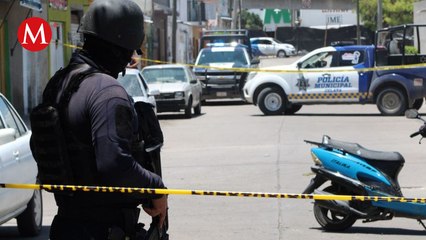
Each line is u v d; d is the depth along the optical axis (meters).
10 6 29.06
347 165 11.37
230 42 46.47
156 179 5.01
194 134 26.45
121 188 4.88
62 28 36.28
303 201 14.33
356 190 11.29
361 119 30.09
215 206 13.95
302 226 12.24
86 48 5.21
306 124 28.59
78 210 5.06
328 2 71.38
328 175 11.43
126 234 5.11
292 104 32.69
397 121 28.83
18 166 10.91
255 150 21.64
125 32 5.14
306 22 97.06
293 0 71.25
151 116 5.30
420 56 30.98
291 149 21.59
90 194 5.00
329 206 11.39
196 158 20.47
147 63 57.91
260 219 12.80
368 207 11.31
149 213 5.27
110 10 5.11
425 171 17.36
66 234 5.09
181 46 76.00
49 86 5.14
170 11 67.44
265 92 32.69
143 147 5.17
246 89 33.25
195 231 11.92
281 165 18.72
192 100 33.66
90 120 4.89
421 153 20.14
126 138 4.85
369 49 31.23
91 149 4.92
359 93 31.27
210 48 42.25
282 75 32.38
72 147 4.93
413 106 32.75
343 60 31.62
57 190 4.98
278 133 25.75
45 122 4.93
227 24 102.62
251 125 28.84
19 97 31.47
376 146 21.72
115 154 4.77
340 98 31.58
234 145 23.00
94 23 5.13
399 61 31.14
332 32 88.00
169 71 34.22
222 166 18.88
